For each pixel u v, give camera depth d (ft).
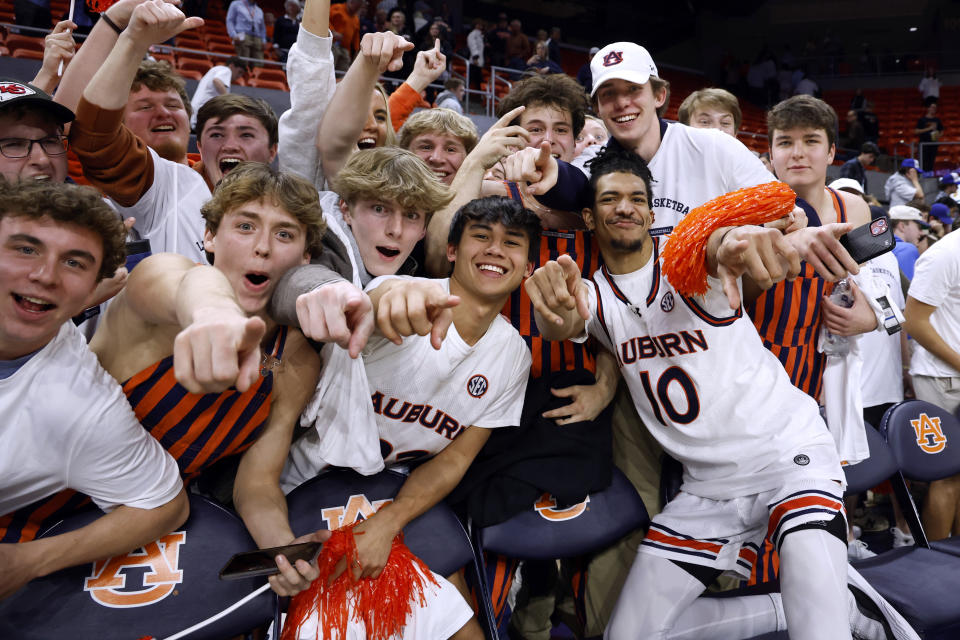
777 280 5.58
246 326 3.29
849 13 56.65
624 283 7.02
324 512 6.02
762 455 6.73
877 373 11.12
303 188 5.28
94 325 6.29
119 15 7.09
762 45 58.95
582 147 11.09
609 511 6.94
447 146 8.76
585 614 7.70
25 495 4.84
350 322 3.91
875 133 44.14
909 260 14.61
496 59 39.14
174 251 7.14
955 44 53.36
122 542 5.06
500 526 6.60
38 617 4.97
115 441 4.82
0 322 4.37
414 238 6.64
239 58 25.62
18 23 24.18
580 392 7.24
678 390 6.88
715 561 6.92
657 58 61.11
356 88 7.10
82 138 6.42
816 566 6.15
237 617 5.34
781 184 5.93
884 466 8.44
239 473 5.80
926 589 7.50
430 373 6.09
